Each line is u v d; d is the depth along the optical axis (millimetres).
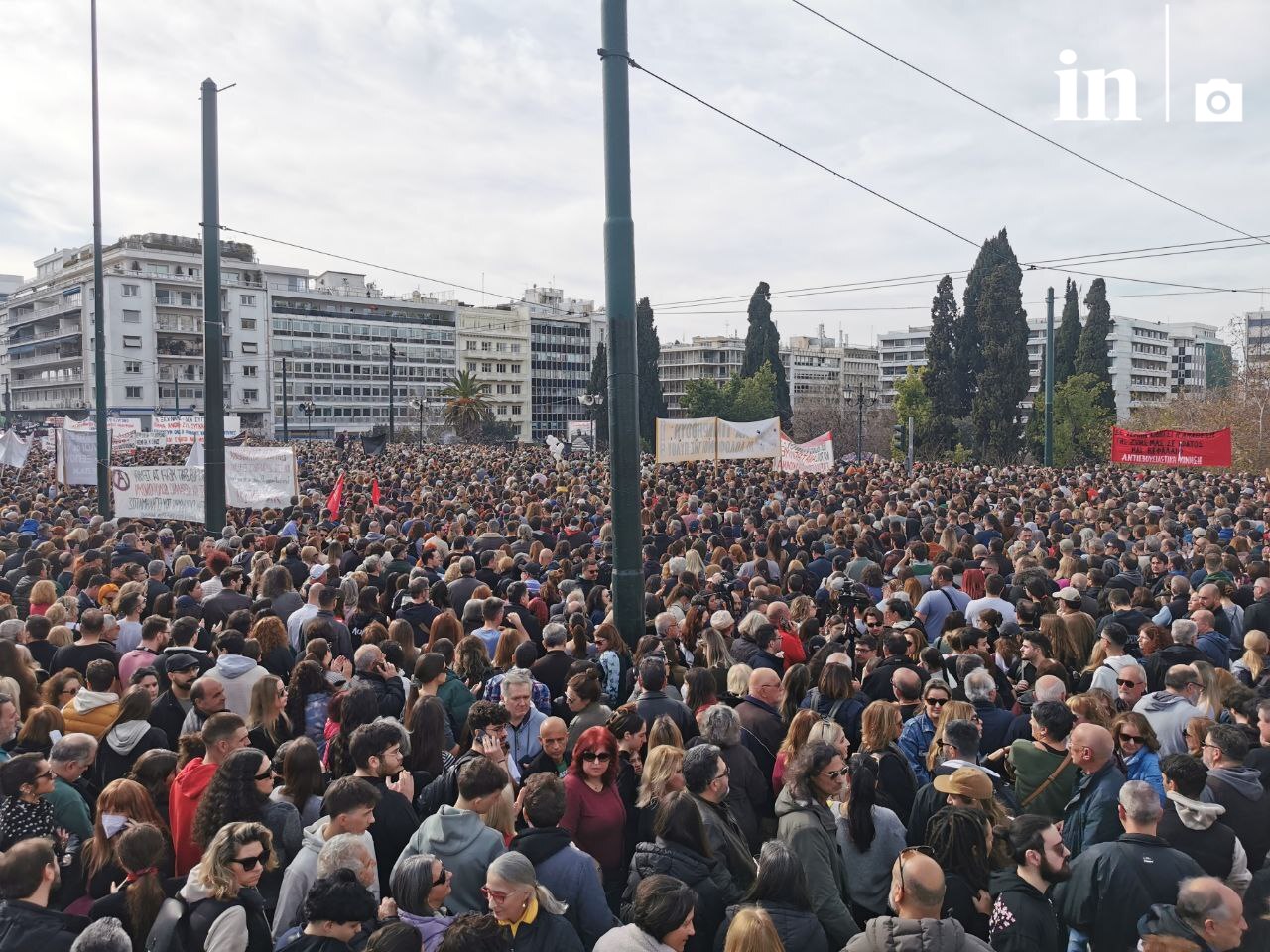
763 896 4281
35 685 7027
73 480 20375
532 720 6492
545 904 4102
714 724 5602
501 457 45406
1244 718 6328
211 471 15461
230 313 111312
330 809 4492
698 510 18688
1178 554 12469
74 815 5340
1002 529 15914
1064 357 75750
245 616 8875
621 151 8508
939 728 5793
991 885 4340
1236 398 42156
